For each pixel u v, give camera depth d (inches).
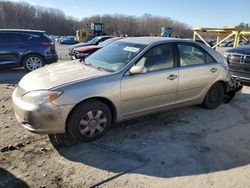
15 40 391.9
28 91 150.9
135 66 168.1
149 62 177.9
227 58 310.3
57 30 3897.6
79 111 152.9
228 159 149.0
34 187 122.2
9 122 189.8
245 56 291.4
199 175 133.6
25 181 126.1
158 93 180.9
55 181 126.5
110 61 180.1
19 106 149.1
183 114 212.4
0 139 163.9
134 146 159.9
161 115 207.9
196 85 202.5
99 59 190.5
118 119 169.9
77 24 4023.1
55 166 137.9
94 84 155.3
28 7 3897.6
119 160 144.3
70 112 151.9
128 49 185.2
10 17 3668.8
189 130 184.1
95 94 154.4
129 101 169.3
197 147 161.0
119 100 164.7
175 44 192.4
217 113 218.1
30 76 171.0
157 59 181.8
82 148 155.6
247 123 200.4
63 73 167.6
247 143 168.6
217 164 143.7
